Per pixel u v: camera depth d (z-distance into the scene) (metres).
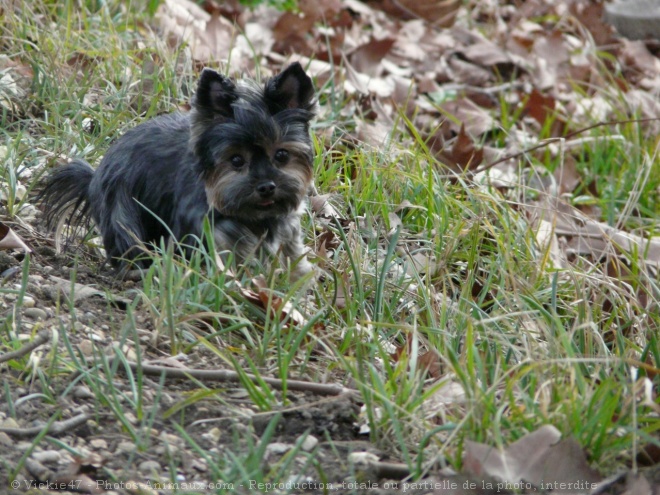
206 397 6.76
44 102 11.18
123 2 14.55
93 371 6.67
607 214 12.27
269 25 16.00
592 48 16.70
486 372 7.13
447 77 16.00
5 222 9.25
